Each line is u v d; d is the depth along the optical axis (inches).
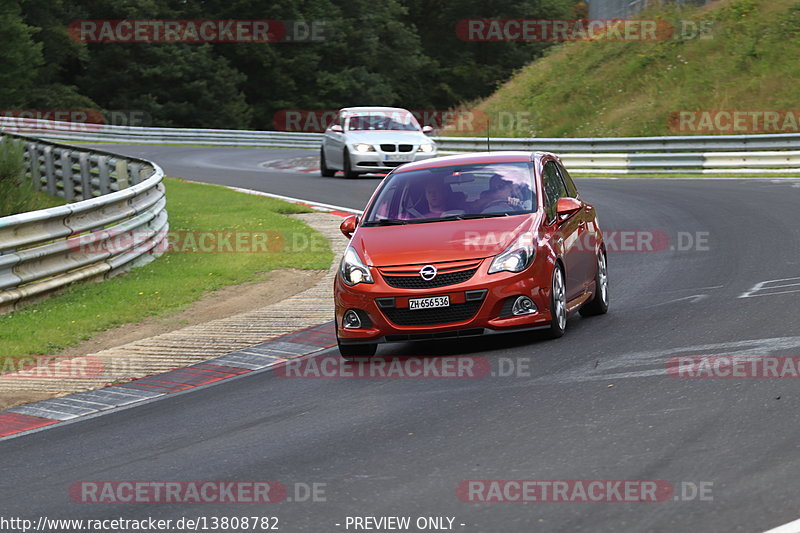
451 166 1512.1
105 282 2047.2
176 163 5265.8
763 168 3850.9
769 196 2962.6
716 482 741.9
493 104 6264.8
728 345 1203.9
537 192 1433.3
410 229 1386.6
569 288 1422.2
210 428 1058.7
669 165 4074.8
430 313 1301.7
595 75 5861.2
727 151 4116.6
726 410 924.0
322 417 1055.6
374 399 1114.7
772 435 839.1
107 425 1122.0
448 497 757.9
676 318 1429.6
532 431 916.0
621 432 885.8
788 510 677.9
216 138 7066.9
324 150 4229.8
